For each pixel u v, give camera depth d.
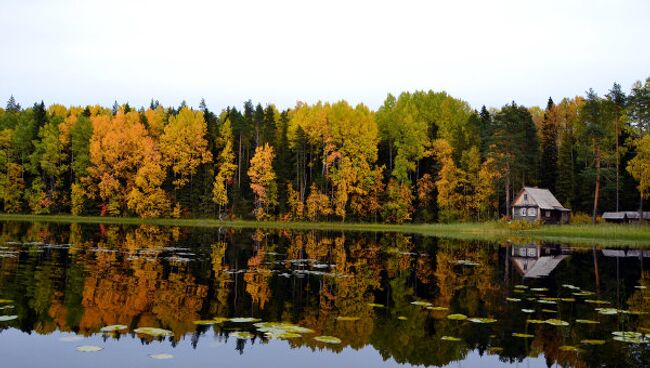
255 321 12.59
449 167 66.75
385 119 82.00
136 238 36.34
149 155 66.69
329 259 26.48
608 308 14.98
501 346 11.09
